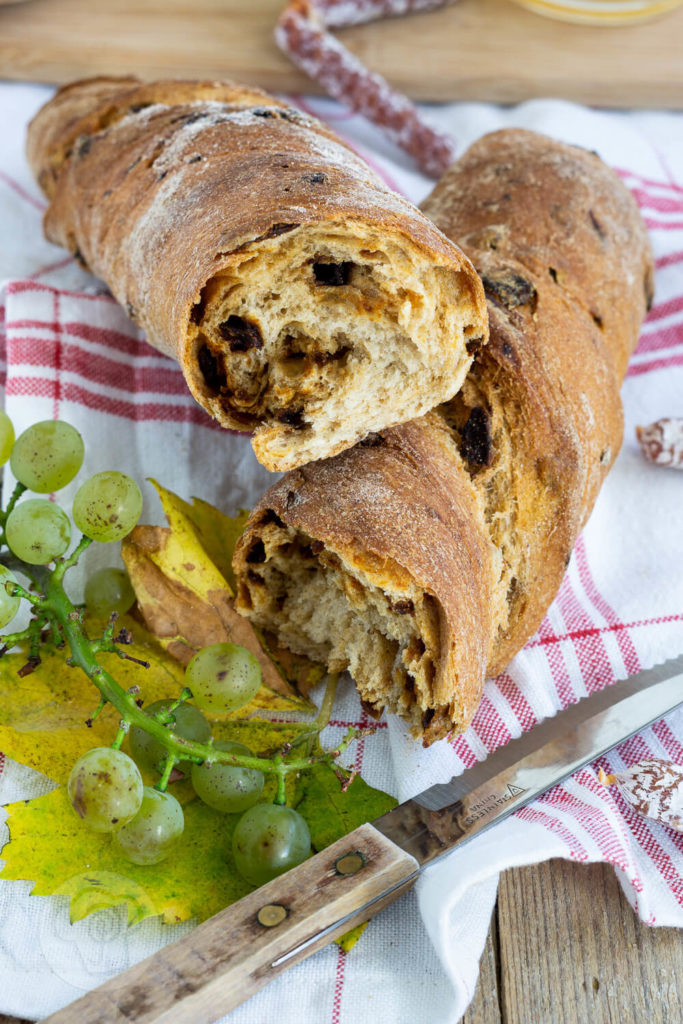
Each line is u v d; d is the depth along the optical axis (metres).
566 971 0.53
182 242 0.56
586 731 0.57
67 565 0.56
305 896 0.51
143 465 0.64
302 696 0.58
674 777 0.55
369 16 0.82
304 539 0.57
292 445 0.55
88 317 0.66
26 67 0.79
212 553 0.60
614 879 0.55
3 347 0.67
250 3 0.83
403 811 0.54
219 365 0.55
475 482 0.57
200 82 0.68
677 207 0.75
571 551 0.59
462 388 0.57
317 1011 0.52
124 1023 0.49
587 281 0.62
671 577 0.62
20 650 0.58
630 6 0.85
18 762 0.55
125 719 0.53
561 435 0.58
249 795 0.54
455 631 0.54
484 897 0.53
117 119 0.67
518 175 0.64
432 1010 0.52
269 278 0.54
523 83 0.81
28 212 0.74
